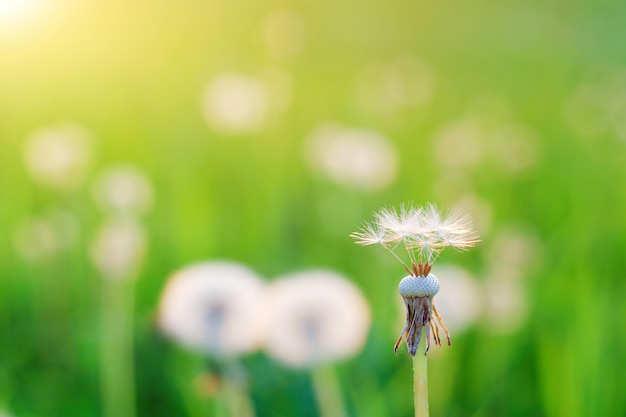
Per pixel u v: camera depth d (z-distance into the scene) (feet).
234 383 2.23
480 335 2.55
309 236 3.42
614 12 7.11
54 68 4.66
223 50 5.67
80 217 3.22
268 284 2.82
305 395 2.45
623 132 4.30
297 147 4.10
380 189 3.44
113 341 2.51
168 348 2.51
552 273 2.92
